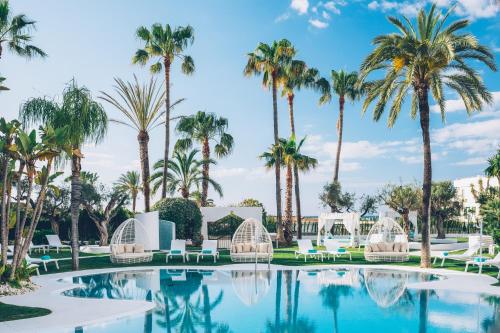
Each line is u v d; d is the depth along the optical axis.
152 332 7.90
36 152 12.05
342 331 8.02
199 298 11.12
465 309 9.63
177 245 19.58
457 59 16.59
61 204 30.67
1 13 20.45
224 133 33.81
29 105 14.59
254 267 17.33
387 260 19.20
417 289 12.14
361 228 35.41
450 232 37.78
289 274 15.54
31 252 23.81
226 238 29.06
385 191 32.75
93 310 9.45
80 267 17.41
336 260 19.73
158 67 28.86
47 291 12.02
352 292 11.84
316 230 36.81
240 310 9.74
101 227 27.30
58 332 7.79
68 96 14.90
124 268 17.09
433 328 8.09
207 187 31.59
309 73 34.97
